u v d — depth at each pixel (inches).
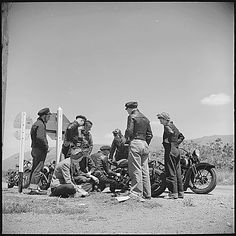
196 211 197.8
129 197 223.5
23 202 213.3
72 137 252.4
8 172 264.1
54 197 235.6
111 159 259.0
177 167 240.4
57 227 171.0
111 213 193.5
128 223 179.0
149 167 250.2
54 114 257.3
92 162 260.1
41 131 250.4
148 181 232.4
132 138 231.3
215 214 194.5
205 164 251.3
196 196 239.9
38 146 251.9
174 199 232.5
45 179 261.7
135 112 233.3
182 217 187.9
